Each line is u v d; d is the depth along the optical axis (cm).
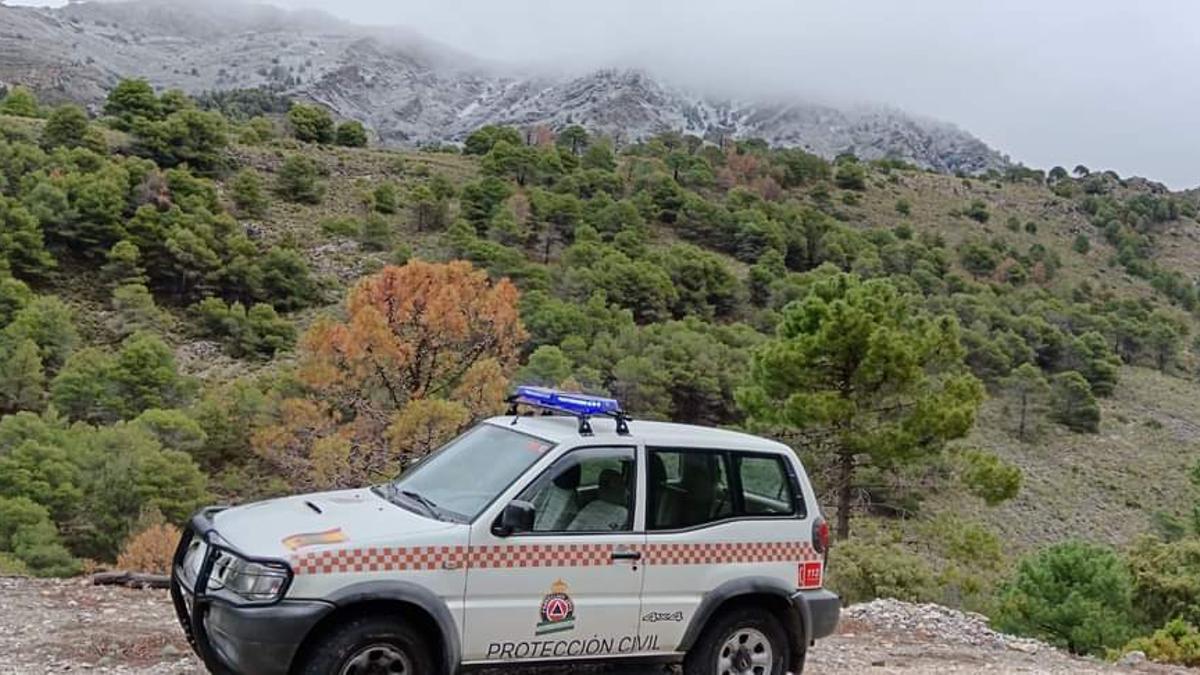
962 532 2634
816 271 9844
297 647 503
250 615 499
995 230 15588
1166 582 1912
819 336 2391
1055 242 15875
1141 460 6950
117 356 5022
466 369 2295
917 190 16962
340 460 2081
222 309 6650
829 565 2019
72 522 3256
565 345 5862
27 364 4825
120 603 812
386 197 9994
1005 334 8462
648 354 5838
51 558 2688
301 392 2947
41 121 10375
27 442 3325
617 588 591
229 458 3941
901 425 2398
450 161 13225
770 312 8450
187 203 8175
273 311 6775
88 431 3697
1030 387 7456
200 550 565
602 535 590
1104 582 1548
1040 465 6462
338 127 13938
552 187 11794
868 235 12244
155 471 3322
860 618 1095
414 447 2095
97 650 675
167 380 4753
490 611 554
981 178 19900
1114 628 1472
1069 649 1493
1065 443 7056
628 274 7906
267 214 9200
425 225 9675
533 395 664
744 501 643
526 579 565
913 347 2405
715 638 624
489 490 583
